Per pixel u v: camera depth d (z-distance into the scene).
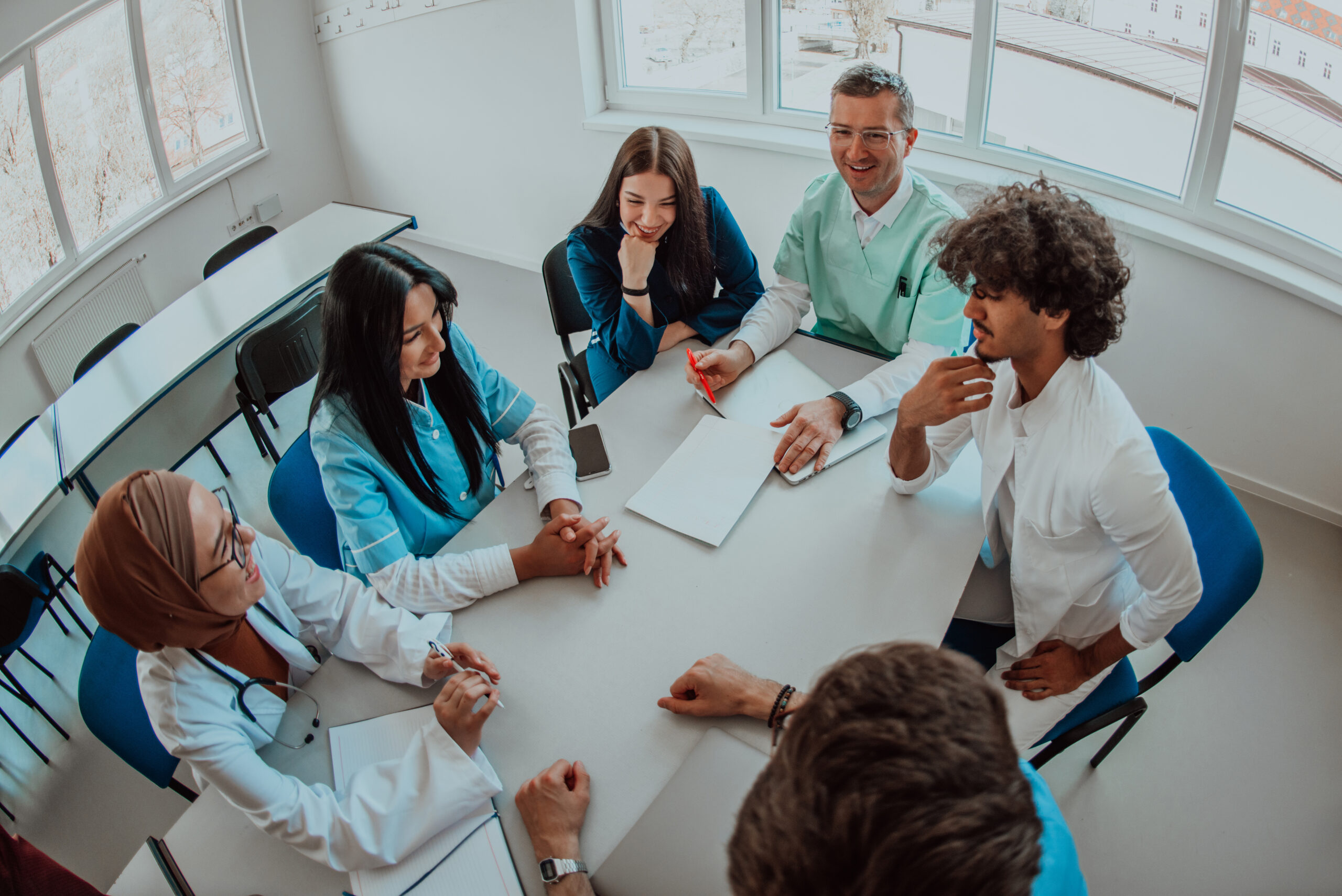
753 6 2.80
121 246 3.73
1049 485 1.21
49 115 3.43
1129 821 1.74
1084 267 1.00
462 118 3.79
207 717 1.08
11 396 3.49
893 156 1.73
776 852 0.50
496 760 1.14
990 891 0.47
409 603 1.36
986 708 0.52
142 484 0.99
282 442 3.21
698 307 2.11
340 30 3.93
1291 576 2.19
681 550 1.41
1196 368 2.34
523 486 1.61
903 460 1.40
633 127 3.24
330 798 1.08
